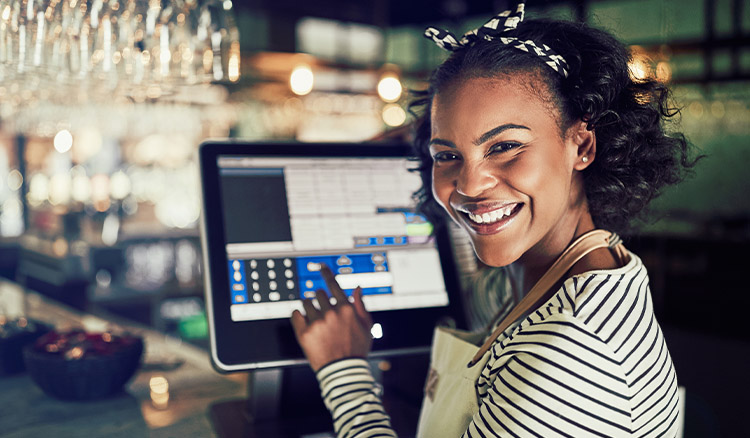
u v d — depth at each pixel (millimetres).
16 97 1628
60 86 1440
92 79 1344
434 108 674
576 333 559
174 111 4371
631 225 792
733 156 5590
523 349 580
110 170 5770
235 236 958
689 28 4871
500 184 628
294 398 1023
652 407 587
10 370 1286
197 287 4020
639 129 674
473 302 1088
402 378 1158
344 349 801
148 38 1252
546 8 789
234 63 1327
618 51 677
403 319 1013
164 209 5961
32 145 5148
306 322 825
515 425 564
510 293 978
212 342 903
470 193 635
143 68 1296
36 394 1184
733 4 4766
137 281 4867
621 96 680
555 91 631
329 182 1046
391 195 1079
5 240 4734
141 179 5992
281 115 6113
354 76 5766
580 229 702
